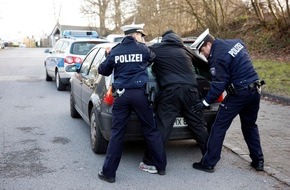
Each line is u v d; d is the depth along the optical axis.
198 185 4.34
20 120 7.47
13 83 13.22
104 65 4.49
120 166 4.94
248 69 4.47
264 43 16.83
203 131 4.86
